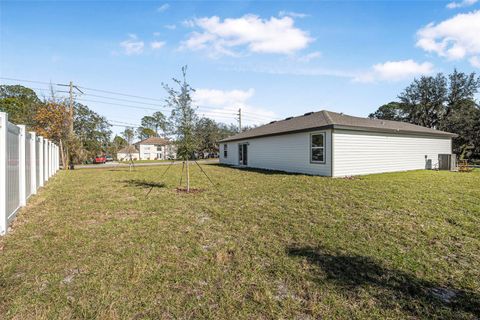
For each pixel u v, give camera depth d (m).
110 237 3.84
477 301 2.27
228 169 16.72
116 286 2.46
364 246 3.48
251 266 2.92
